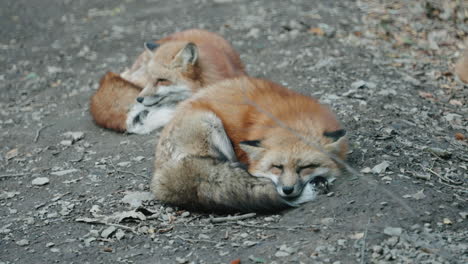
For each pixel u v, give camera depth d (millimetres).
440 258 6219
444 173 8664
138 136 12273
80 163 10992
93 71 17500
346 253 6570
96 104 12852
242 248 7188
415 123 10812
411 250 6449
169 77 12508
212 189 8180
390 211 7324
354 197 7840
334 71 14016
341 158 8688
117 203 9047
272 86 9656
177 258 7129
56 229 8367
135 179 9961
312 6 20438
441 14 17297
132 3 26906
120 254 7473
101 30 22297
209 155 8875
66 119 13781
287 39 17266
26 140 12531
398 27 17203
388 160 8984
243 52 16828
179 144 8844
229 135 9227
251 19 20016
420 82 13234
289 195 8016
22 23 25078
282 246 6973
